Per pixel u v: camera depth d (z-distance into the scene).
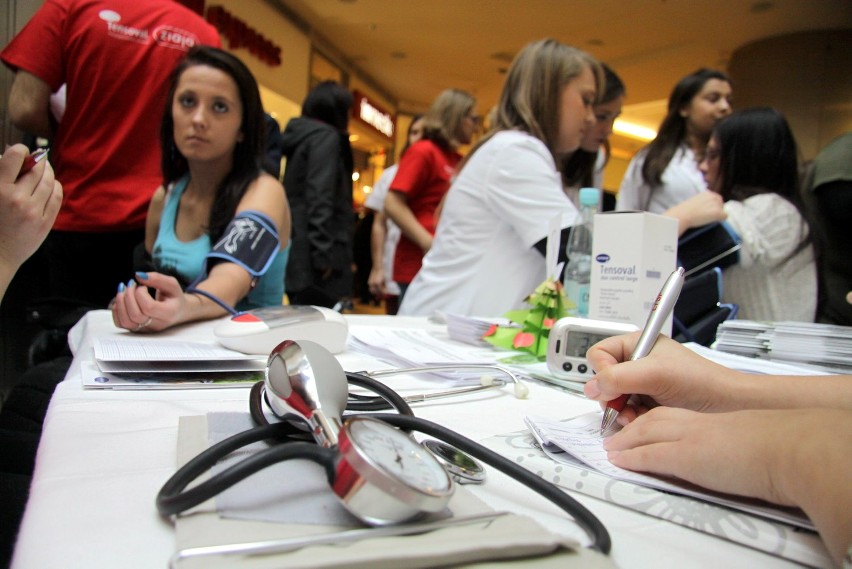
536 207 1.41
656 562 0.27
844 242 1.77
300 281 2.65
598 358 0.52
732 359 0.80
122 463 0.34
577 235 1.10
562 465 0.37
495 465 0.32
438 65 7.52
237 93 1.29
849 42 5.55
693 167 2.16
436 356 0.73
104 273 1.73
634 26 5.87
